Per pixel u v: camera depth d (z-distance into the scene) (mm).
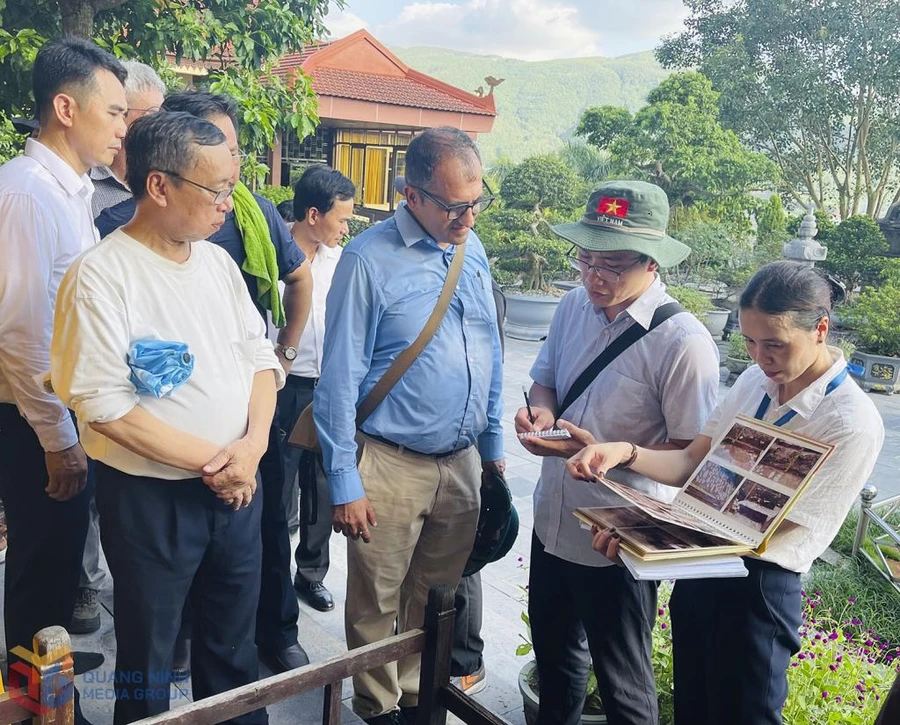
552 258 10641
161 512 1866
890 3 16875
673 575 1649
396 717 2486
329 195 3189
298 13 6859
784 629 1835
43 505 2174
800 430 1799
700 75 13461
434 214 2146
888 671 2961
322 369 2236
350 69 14836
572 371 2234
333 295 2230
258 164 6086
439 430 2303
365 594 2383
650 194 2006
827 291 1726
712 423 2041
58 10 5699
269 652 2783
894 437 7551
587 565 2160
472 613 2664
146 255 1803
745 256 12000
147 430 1761
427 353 2248
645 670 2170
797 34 17891
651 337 2082
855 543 4664
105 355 1719
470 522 2461
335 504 2227
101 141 2184
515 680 2924
